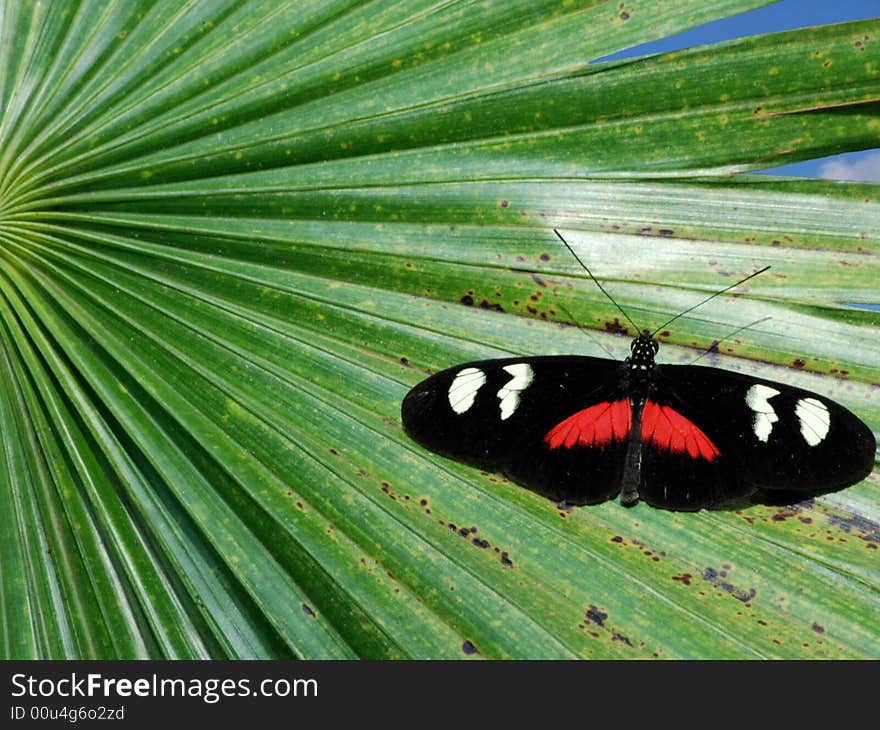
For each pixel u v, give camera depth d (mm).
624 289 429
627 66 422
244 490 423
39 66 432
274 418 428
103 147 431
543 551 416
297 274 434
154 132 431
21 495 427
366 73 430
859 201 422
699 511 418
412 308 433
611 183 428
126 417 428
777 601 410
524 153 429
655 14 423
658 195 427
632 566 414
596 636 409
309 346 432
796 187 424
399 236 433
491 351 431
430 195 431
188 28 433
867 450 412
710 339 427
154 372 431
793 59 418
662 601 410
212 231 433
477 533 418
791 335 424
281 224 433
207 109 432
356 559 417
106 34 433
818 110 421
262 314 434
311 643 416
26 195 430
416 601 414
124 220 432
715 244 427
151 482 427
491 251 432
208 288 434
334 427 427
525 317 432
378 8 430
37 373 430
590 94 425
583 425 422
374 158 432
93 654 422
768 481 417
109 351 431
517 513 419
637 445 420
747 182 425
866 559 411
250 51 432
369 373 431
